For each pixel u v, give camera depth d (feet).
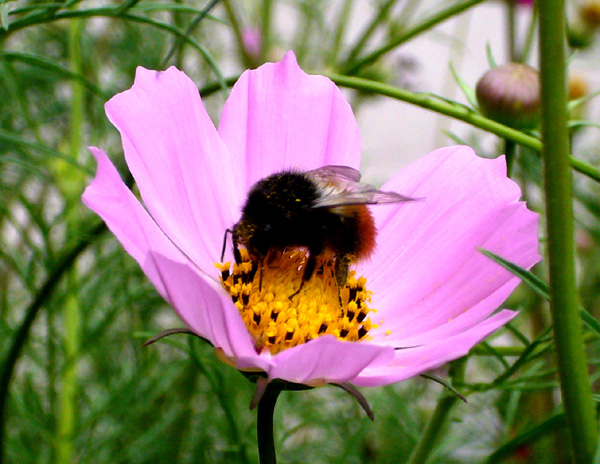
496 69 0.76
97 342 0.99
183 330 0.63
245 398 0.97
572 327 0.58
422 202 0.72
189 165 0.69
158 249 0.64
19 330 0.78
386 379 0.63
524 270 0.60
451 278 0.70
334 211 0.69
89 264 1.00
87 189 0.59
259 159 0.72
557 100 0.57
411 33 0.83
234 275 0.68
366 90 0.75
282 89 0.73
